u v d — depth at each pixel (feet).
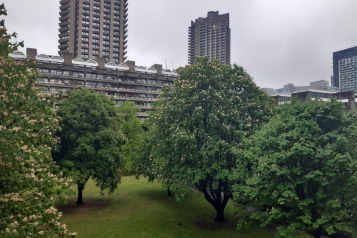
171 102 73.67
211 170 63.57
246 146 60.08
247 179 54.13
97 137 79.77
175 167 66.49
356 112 51.21
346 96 179.11
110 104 101.30
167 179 76.89
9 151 24.30
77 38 321.73
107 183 81.10
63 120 77.87
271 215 49.03
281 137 49.70
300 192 51.31
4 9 28.55
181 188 67.92
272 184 48.78
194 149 65.82
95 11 334.85
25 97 30.58
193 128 69.92
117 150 83.30
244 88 76.33
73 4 325.62
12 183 27.96
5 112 24.93
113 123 91.86
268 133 53.93
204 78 71.26
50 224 27.81
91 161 78.48
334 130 47.65
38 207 28.07
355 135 46.39
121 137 89.92
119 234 63.93
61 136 78.43
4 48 31.12
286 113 56.44
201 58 75.82
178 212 83.87
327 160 45.11
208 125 69.82
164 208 88.38
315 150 47.80
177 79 75.87
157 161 73.61
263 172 48.57
